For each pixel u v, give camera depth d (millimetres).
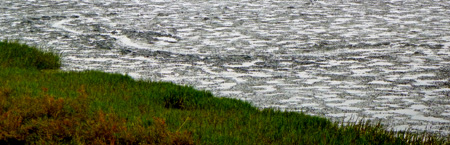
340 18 112438
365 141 33125
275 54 74875
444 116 44281
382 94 52000
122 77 52344
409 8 128500
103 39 86500
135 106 40062
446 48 79250
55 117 34781
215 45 82250
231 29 98188
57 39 85812
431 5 134250
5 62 57969
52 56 65500
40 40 84438
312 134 34281
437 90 53688
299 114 40844
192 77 59906
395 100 49625
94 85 47719
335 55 74000
